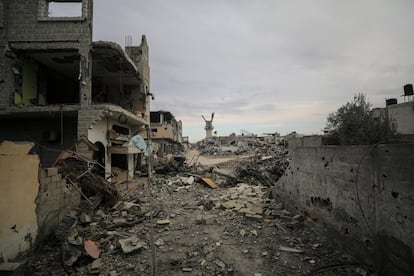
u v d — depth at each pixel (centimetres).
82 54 1090
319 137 756
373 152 401
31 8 1086
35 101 1194
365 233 420
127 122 1546
